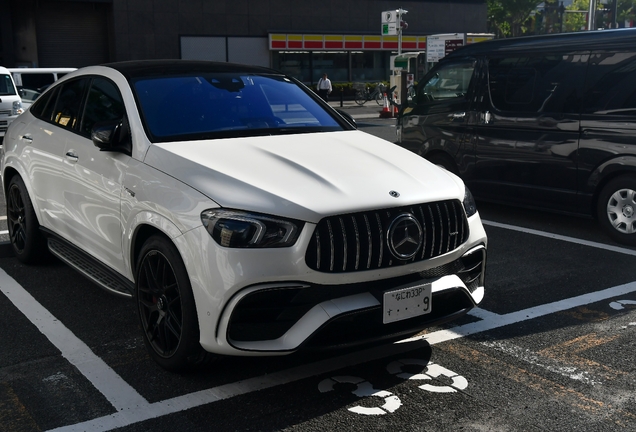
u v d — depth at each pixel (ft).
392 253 11.51
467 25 135.23
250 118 15.11
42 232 18.40
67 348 13.97
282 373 12.77
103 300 16.88
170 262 11.91
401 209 11.76
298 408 11.45
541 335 14.74
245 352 11.16
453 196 12.55
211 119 14.67
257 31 115.96
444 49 72.38
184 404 11.58
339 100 121.19
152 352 12.90
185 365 12.22
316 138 14.62
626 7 173.78
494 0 161.17
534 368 13.08
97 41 109.81
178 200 11.91
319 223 11.13
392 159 13.62
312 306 11.20
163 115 14.35
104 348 13.96
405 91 83.15
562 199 24.45
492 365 13.20
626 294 17.52
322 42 120.78
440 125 28.68
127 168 13.53
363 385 12.30
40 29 106.01
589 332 14.93
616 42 22.68
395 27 80.84
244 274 10.84
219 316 11.07
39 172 17.62
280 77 17.42
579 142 23.57
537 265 20.26
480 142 27.02
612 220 23.11
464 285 12.60
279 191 11.46
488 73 26.73
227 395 11.91
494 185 26.76
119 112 14.78
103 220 14.38
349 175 12.30
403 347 14.05
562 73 24.14
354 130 16.26
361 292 11.51
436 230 12.20
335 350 11.41
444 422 10.98
